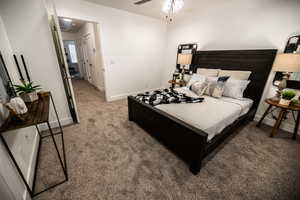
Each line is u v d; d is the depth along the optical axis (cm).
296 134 225
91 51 491
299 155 179
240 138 215
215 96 246
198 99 221
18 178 113
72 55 852
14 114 110
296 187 135
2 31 166
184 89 300
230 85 250
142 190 131
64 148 186
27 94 161
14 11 174
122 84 407
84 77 705
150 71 463
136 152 182
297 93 218
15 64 187
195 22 347
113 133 225
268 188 134
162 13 358
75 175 145
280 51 226
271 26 230
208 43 330
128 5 305
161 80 511
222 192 130
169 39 440
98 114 297
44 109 142
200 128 146
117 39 355
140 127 244
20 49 188
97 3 295
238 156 176
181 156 164
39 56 203
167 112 184
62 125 247
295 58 187
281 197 125
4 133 109
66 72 217
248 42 262
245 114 238
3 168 96
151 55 443
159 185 136
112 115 293
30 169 137
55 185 133
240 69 274
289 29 213
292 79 219
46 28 197
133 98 237
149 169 155
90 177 143
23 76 198
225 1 274
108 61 358
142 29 392
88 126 246
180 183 138
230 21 280
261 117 247
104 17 317
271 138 215
